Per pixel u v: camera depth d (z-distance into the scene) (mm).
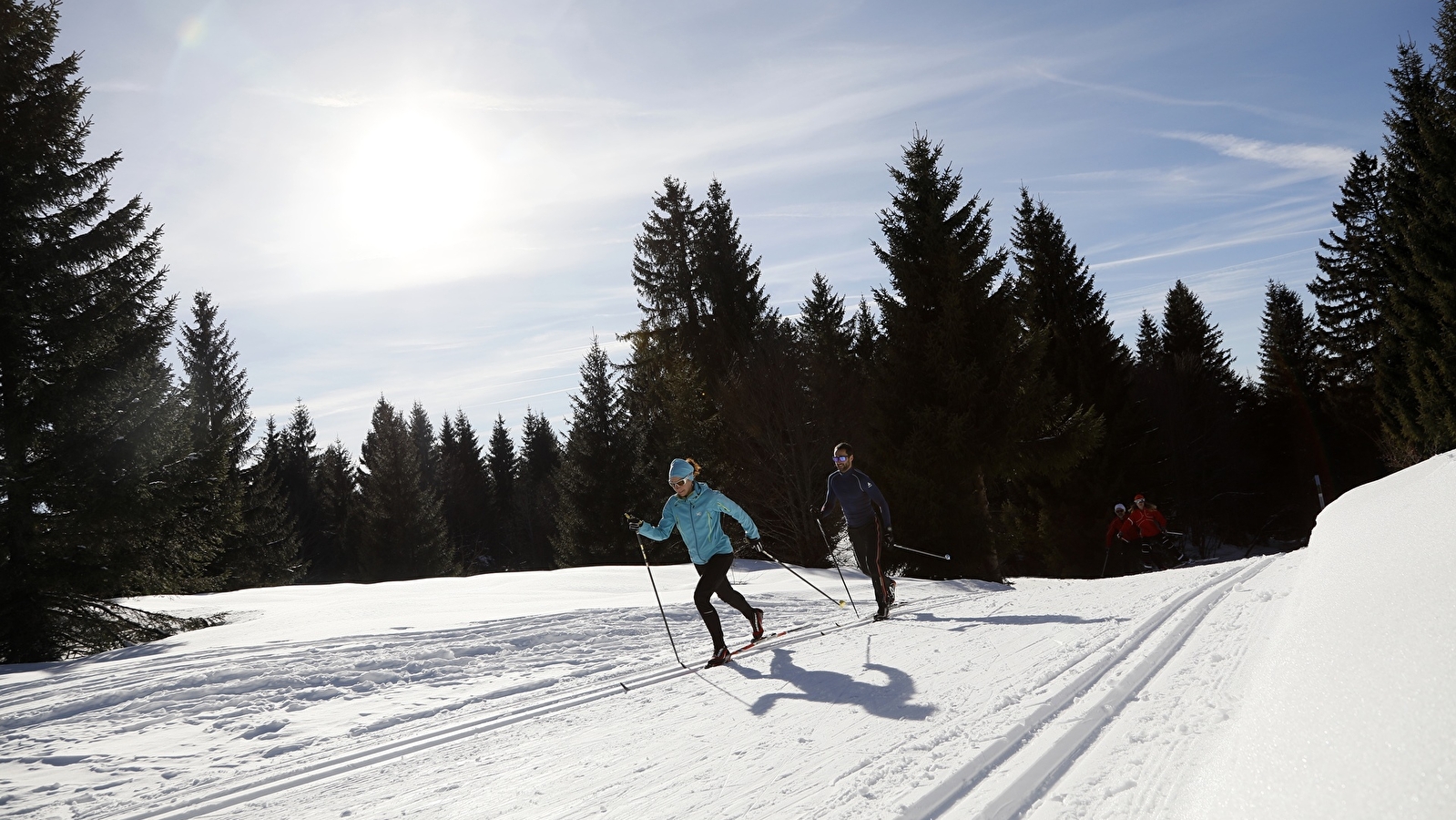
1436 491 2379
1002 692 4215
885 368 20094
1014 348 20016
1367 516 2951
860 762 3324
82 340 15109
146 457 15336
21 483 14258
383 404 47125
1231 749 1391
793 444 21812
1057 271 31391
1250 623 5305
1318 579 2205
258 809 3619
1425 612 1206
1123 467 28500
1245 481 40469
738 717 4391
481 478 73438
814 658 5957
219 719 5344
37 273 15102
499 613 9523
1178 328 52688
